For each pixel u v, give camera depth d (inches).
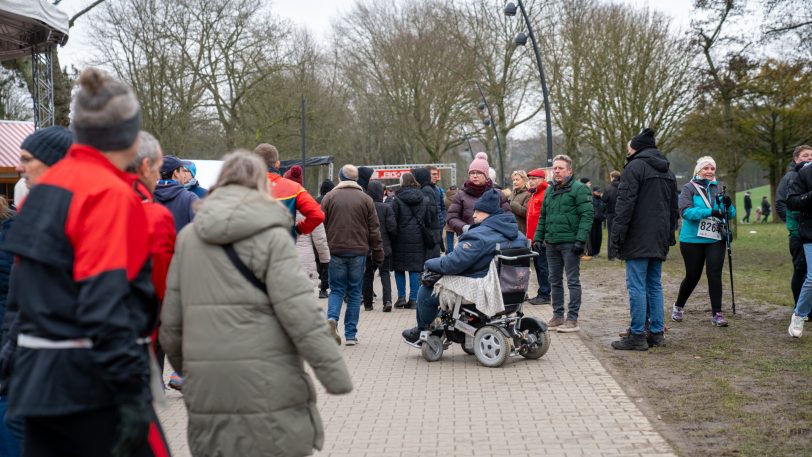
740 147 1218.0
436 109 1510.8
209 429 126.2
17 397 102.7
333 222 336.8
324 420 223.9
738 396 237.8
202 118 1269.7
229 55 1291.8
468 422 218.5
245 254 124.4
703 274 613.3
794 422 209.3
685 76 1227.9
